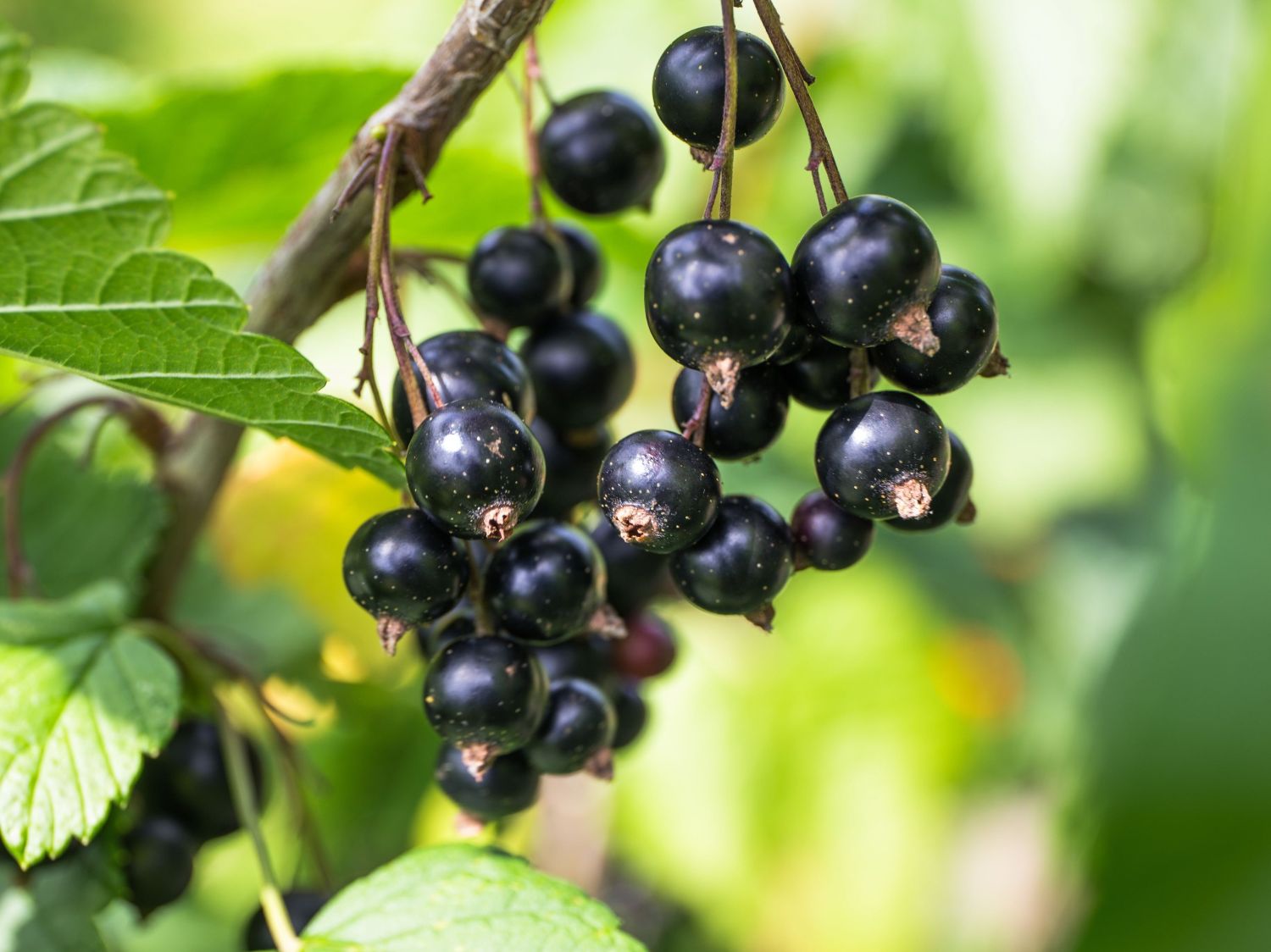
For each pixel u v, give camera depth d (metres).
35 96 0.38
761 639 0.51
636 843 0.47
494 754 0.26
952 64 0.45
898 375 0.26
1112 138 0.45
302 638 0.36
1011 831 0.50
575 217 0.34
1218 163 0.47
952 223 0.53
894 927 0.48
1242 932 0.22
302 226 0.28
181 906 0.42
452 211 0.33
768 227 0.48
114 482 0.32
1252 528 0.22
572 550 0.26
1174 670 0.22
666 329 0.25
